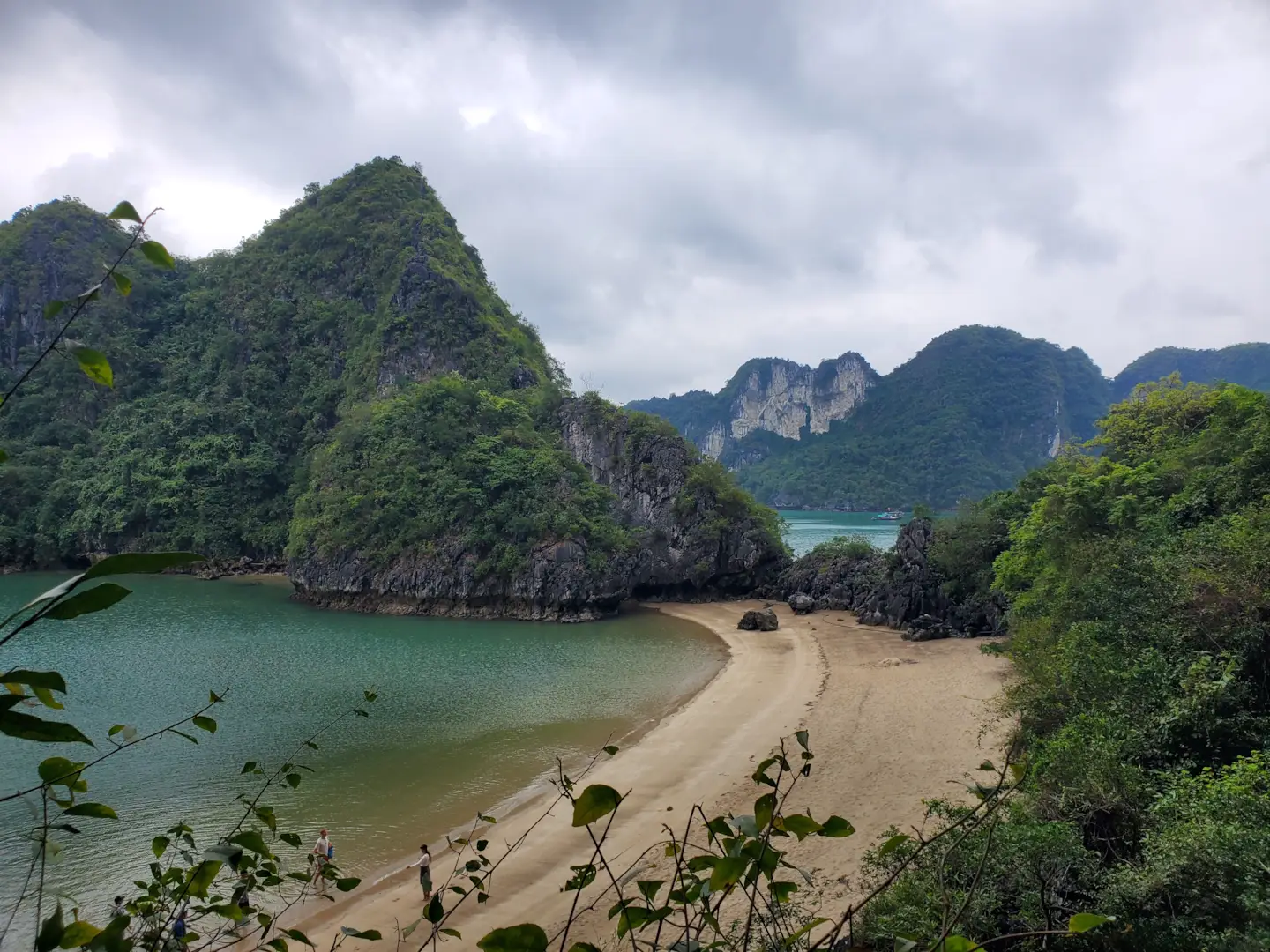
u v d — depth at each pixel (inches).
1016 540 1502.2
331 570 2534.5
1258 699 573.9
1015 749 729.6
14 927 611.8
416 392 3070.9
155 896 144.6
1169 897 378.9
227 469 3499.0
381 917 646.5
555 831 815.7
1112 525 1146.0
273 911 651.5
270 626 2123.5
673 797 901.8
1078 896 413.7
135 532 3358.8
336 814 862.5
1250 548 664.4
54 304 99.7
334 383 3843.5
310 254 4328.3
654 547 2763.3
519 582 2404.0
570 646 1897.1
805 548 4345.5
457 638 2001.7
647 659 1732.3
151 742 1106.7
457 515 2568.9
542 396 3390.7
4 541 3289.9
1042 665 761.6
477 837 803.4
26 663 1620.3
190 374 3976.4
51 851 107.6
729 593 2800.2
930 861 438.6
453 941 610.2
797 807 829.2
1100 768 509.4
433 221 4200.3
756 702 1318.9
